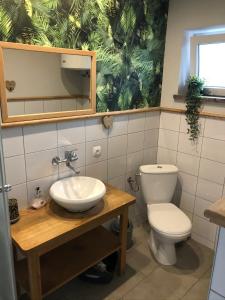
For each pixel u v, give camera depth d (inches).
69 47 70.9
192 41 92.1
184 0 90.0
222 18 81.7
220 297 37.1
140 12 86.7
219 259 36.1
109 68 83.0
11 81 61.7
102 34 77.9
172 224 84.3
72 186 77.5
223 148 89.4
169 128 104.0
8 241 49.7
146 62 94.3
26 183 71.1
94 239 83.8
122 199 77.1
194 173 99.5
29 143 69.1
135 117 96.7
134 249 97.0
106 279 79.6
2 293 55.2
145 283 81.1
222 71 89.7
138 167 104.7
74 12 69.8
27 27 61.8
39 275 59.9
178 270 86.9
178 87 98.2
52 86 69.7
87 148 83.9
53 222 64.8
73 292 77.0
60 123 74.4
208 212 36.3
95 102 80.7
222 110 87.7
